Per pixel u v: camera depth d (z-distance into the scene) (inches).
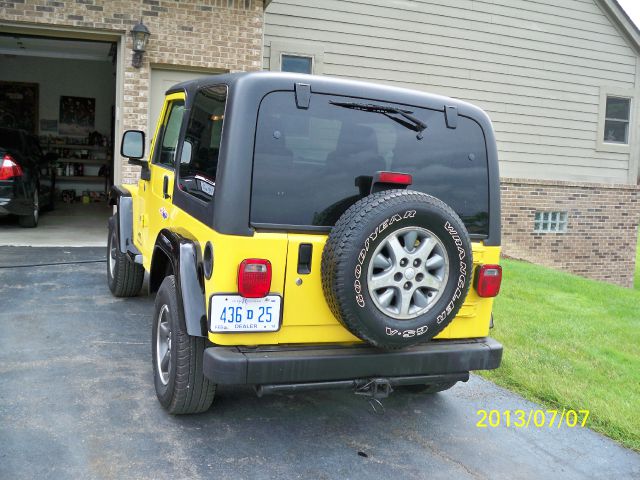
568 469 140.5
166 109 187.9
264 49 418.6
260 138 127.2
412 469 134.6
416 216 123.0
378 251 122.6
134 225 229.1
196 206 140.6
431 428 155.8
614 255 538.9
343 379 130.6
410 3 451.8
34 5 339.6
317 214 130.2
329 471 131.0
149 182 198.4
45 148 629.3
